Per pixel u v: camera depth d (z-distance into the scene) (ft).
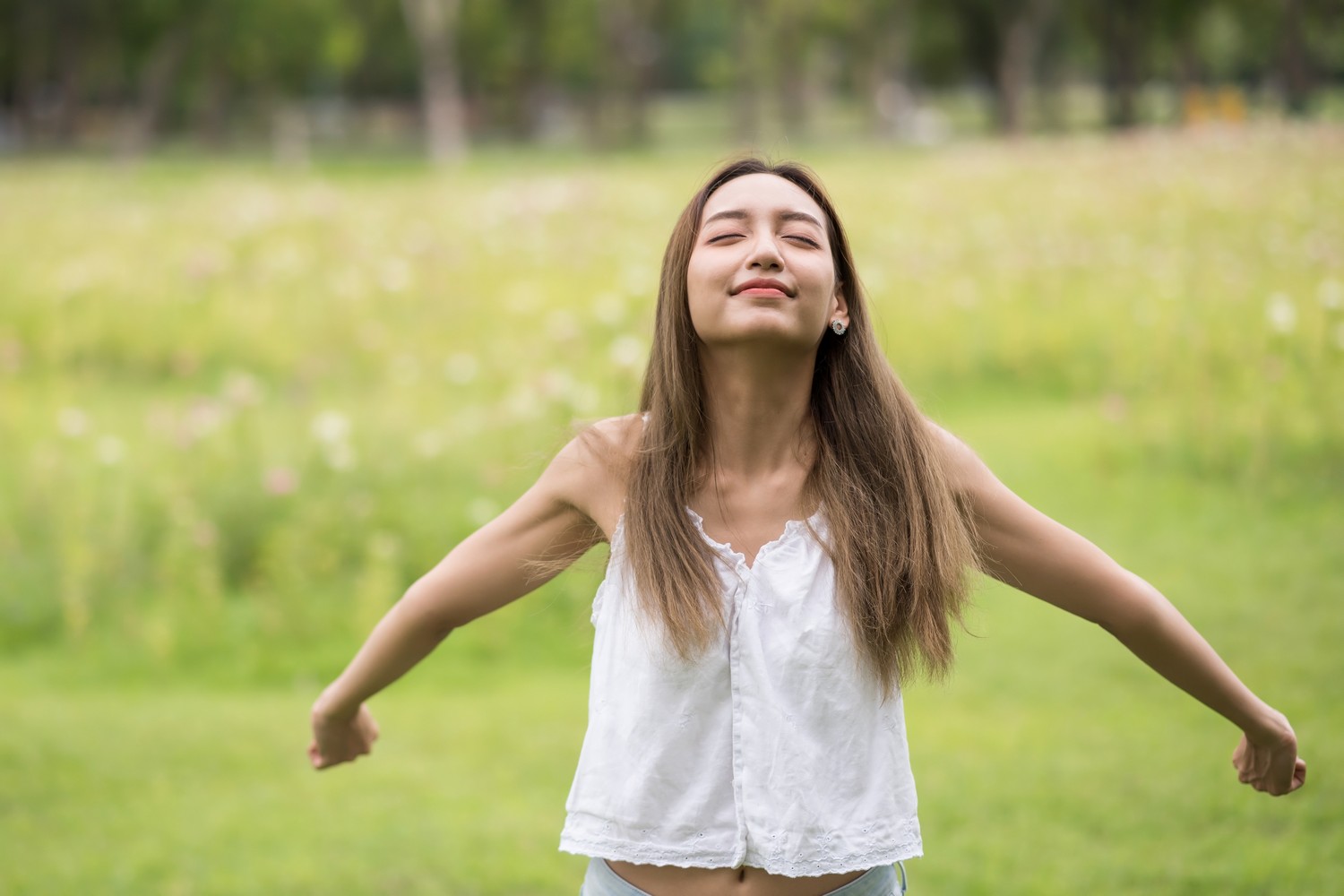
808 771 6.49
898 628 6.73
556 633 21.39
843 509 6.79
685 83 321.32
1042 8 163.43
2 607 22.11
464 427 26.43
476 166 131.64
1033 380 34.96
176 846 14.57
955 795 15.16
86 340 39.75
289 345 38.45
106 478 26.40
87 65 192.95
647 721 6.63
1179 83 189.88
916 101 241.14
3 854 14.33
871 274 38.09
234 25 164.04
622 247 46.29
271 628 21.44
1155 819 14.39
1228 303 33.45
